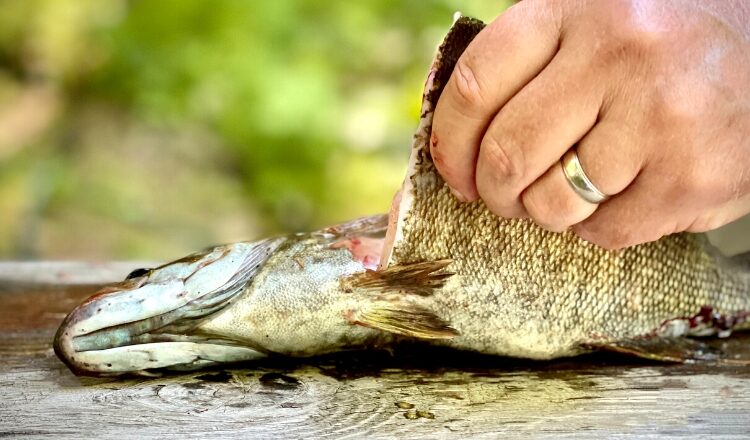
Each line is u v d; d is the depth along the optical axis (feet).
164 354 2.05
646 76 1.77
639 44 1.76
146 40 4.57
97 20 4.93
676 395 2.03
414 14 4.53
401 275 2.03
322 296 2.07
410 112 4.06
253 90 4.31
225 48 4.38
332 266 2.09
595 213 1.87
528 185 1.84
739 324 2.19
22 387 2.02
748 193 1.87
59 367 2.08
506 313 2.07
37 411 1.97
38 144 4.72
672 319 2.14
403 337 2.11
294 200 4.34
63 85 4.92
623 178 1.80
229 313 2.06
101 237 4.22
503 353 2.12
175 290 2.06
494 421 1.96
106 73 4.79
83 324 2.03
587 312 2.09
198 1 4.43
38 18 4.91
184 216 4.40
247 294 2.07
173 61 4.50
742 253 2.24
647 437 1.94
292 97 4.29
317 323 2.08
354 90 4.55
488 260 2.04
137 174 4.60
